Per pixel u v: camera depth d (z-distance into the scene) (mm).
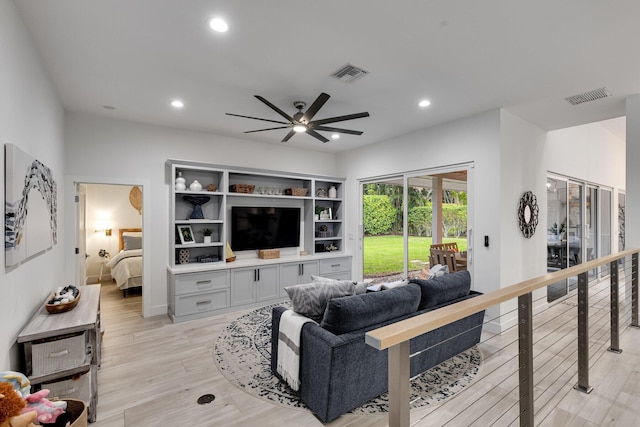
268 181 5652
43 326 2105
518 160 4098
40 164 2465
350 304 2283
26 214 2084
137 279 5484
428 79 3068
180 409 2326
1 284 1714
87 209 6715
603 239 6828
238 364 3010
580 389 2430
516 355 3135
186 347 3396
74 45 2463
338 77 3027
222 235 4809
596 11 2059
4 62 1775
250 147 5398
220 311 4504
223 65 2801
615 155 7211
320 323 2516
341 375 2158
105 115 4098
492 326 3832
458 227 4352
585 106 3770
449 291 2977
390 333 976
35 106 2453
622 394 2363
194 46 2492
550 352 3191
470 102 3641
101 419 2215
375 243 5621
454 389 2537
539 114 4035
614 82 3141
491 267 3857
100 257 6766
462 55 2629
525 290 1548
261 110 3918
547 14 2094
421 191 4832
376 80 3096
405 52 2586
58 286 3381
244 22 2188
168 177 4625
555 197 5180
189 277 4262
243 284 4719
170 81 3107
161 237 4559
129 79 3064
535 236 4426
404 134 4969
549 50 2547
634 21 2160
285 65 2801
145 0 1953
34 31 2268
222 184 4836
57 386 2084
